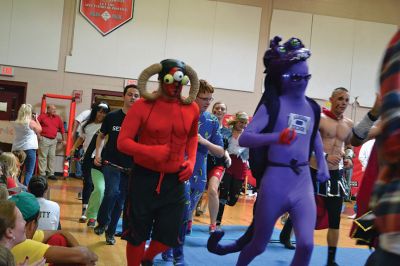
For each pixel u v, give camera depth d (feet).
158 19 45.57
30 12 43.78
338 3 48.37
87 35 44.60
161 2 45.57
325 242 21.02
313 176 15.28
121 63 45.09
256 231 10.80
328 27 48.19
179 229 11.15
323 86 48.24
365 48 48.80
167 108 10.97
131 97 16.63
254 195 42.04
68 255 8.88
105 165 17.01
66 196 30.45
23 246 8.78
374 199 4.48
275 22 47.34
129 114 10.98
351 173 43.83
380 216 4.29
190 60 46.16
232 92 46.91
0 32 43.34
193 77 11.28
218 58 46.60
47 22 44.06
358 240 10.06
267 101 10.96
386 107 4.15
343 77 48.49
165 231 11.02
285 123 10.86
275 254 17.33
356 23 48.62
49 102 44.01
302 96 11.15
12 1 43.50
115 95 45.09
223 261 15.60
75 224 20.80
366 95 48.75
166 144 10.87
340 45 48.42
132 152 10.68
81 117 24.99
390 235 4.18
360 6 48.73
